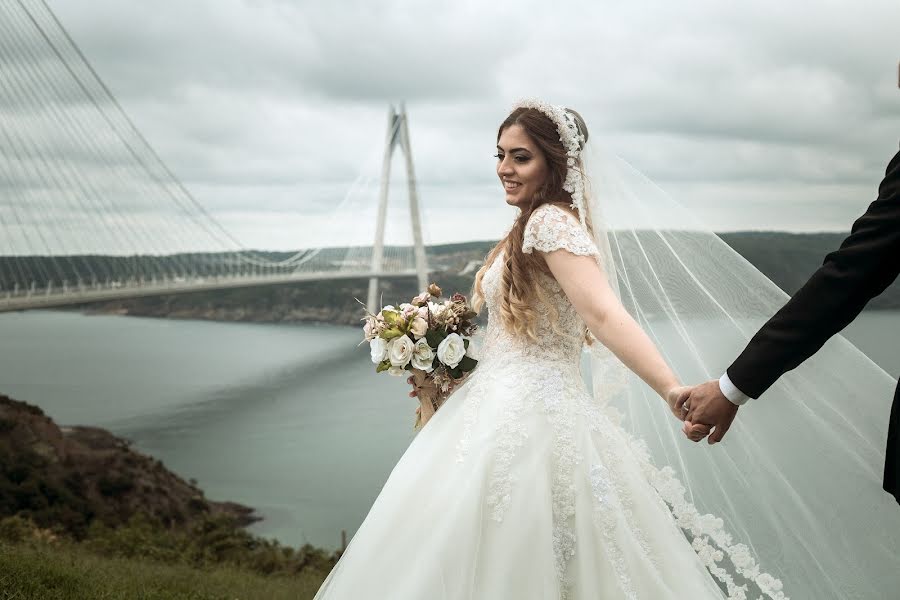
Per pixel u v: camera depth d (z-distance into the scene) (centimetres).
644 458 246
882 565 230
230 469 4178
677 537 233
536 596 211
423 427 252
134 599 436
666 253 253
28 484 2425
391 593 211
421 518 221
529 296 240
